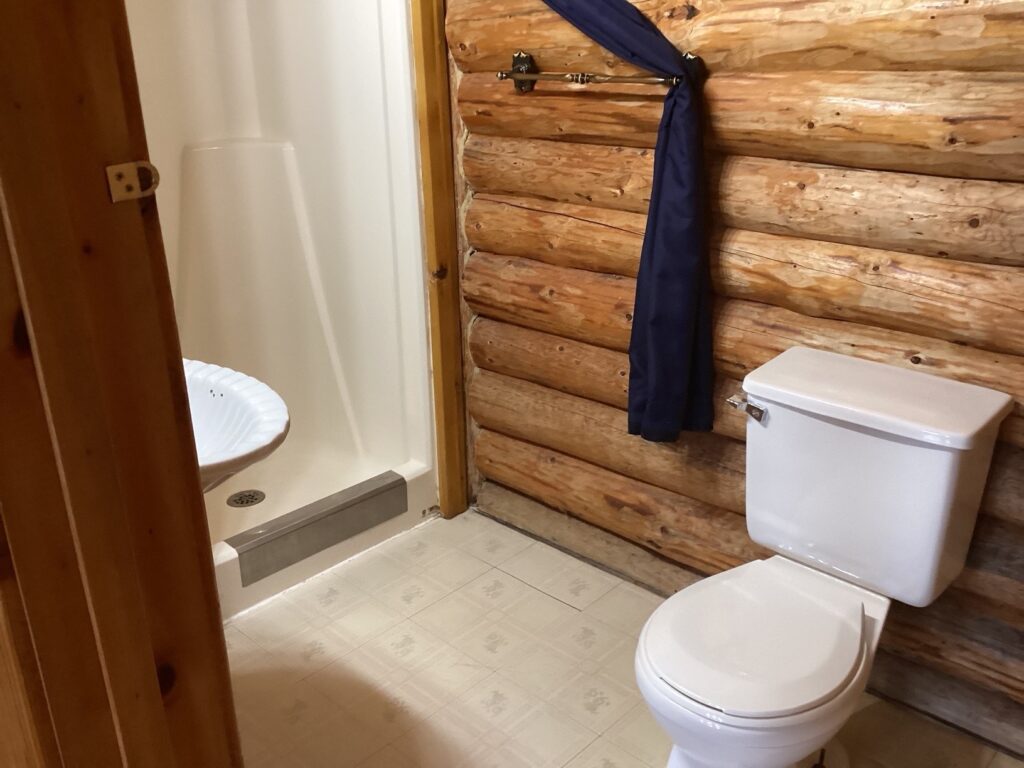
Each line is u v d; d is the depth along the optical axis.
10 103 0.70
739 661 1.54
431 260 2.57
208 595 1.00
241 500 2.87
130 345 0.85
